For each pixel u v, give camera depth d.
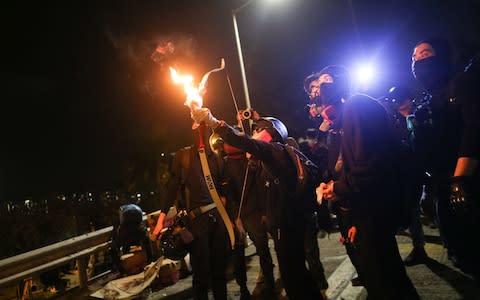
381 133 2.64
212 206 4.42
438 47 2.79
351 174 2.64
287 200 3.06
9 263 4.47
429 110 2.90
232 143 2.91
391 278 2.61
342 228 3.58
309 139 5.93
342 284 5.20
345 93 3.08
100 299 5.45
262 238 4.84
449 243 2.80
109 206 11.25
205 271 4.37
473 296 4.27
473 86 2.39
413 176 2.79
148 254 6.38
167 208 4.57
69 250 5.48
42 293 6.70
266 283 4.95
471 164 2.37
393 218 2.66
